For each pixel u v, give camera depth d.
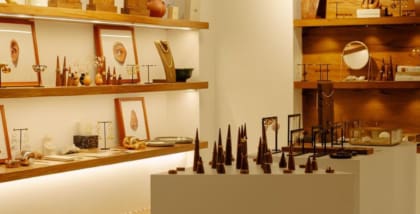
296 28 5.52
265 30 5.50
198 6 5.27
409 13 5.41
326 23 5.39
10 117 4.07
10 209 3.96
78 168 4.07
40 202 4.13
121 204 4.71
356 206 3.66
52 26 4.32
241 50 5.57
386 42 5.51
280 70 5.47
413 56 5.46
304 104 5.68
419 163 5.11
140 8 4.66
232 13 5.59
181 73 5.03
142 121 4.94
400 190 4.23
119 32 4.76
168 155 5.12
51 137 4.30
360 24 5.34
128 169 4.77
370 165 3.82
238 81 5.59
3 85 3.96
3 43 3.99
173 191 3.29
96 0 4.38
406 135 5.24
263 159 3.43
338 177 3.25
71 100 4.45
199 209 3.29
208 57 5.56
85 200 4.44
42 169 3.87
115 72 4.64
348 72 5.60
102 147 4.64
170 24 4.88
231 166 3.49
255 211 3.27
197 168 3.32
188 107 5.21
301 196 3.26
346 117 5.61
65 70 4.21
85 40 4.54
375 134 4.24
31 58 4.14
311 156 3.80
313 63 5.67
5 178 3.67
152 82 4.98
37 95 3.91
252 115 5.57
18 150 4.06
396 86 5.27
